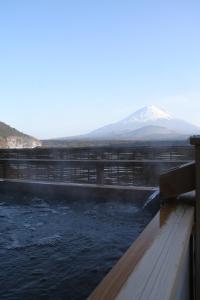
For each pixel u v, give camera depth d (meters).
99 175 6.04
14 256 3.55
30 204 5.92
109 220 4.75
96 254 3.56
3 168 7.14
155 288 0.85
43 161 6.93
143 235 1.35
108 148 8.88
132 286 0.86
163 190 1.96
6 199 6.36
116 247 3.75
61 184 6.08
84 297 2.73
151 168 5.98
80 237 4.11
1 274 3.12
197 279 1.72
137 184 6.09
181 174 1.92
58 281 3.00
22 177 7.23
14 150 10.22
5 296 2.75
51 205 5.82
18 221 4.91
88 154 9.15
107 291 0.83
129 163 6.11
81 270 3.19
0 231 4.41
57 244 3.89
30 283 2.94
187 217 1.61
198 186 1.78
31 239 4.08
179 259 1.06
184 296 1.37
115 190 5.58
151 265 1.01
